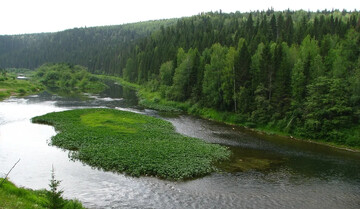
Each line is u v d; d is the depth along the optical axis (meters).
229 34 137.38
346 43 64.88
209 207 26.81
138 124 58.41
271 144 51.09
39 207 19.44
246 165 38.97
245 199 28.89
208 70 77.62
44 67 179.75
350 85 53.59
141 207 26.12
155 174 33.62
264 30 114.25
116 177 32.50
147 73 144.50
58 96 104.44
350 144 50.31
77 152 39.69
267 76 65.06
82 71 163.00
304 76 58.72
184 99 91.94
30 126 54.78
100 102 93.06
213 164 38.56
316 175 36.38
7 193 20.23
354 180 35.09
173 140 47.78
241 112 68.88
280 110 62.41
